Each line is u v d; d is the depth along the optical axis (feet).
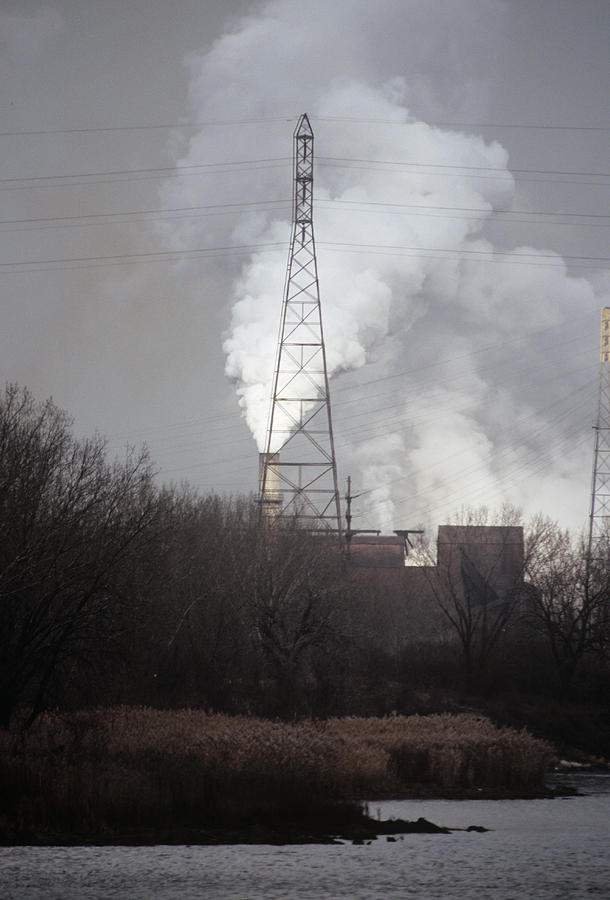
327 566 516.32
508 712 525.75
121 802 227.20
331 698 496.23
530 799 306.35
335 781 284.82
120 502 349.82
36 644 326.85
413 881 185.16
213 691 461.78
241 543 512.22
